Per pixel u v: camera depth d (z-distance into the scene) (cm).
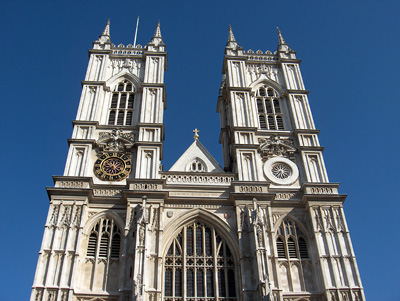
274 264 4416
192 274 4475
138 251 4262
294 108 5966
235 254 4569
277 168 5341
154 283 4200
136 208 4675
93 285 4281
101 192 4912
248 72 6462
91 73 6150
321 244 4625
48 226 4488
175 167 5416
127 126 5569
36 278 4128
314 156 5450
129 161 5244
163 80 6191
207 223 4812
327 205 4903
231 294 4381
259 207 4812
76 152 5212
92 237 4619
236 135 5581
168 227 4666
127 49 6619
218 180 5172
